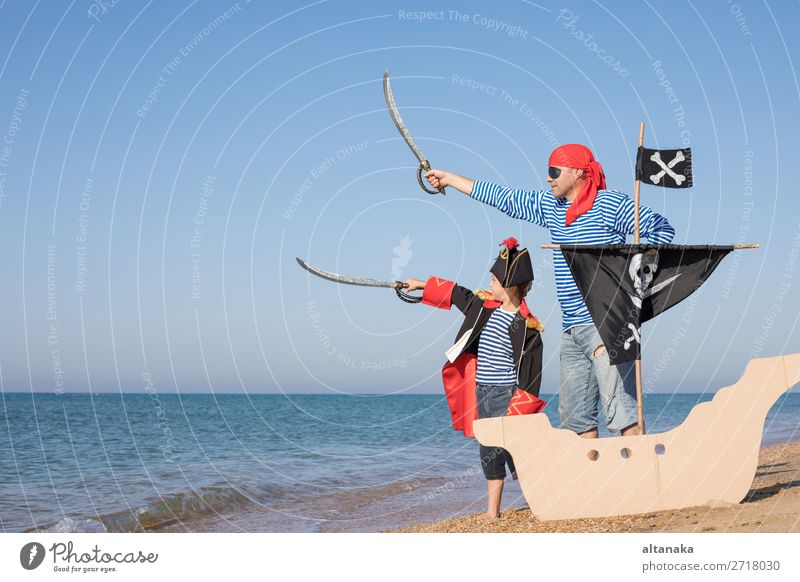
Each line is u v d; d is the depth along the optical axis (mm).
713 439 4152
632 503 4137
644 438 4172
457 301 4910
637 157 4527
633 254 4371
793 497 4281
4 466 11375
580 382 4652
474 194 5012
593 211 4594
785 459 7473
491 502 4680
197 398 60094
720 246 4309
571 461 4180
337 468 10648
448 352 4836
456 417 4914
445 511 6863
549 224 4781
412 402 57031
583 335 4543
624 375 4402
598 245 4359
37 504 7625
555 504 4176
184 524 6691
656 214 4457
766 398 4148
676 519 3893
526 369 4590
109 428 23172
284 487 8766
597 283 4379
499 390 4652
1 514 7133
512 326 4664
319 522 6605
